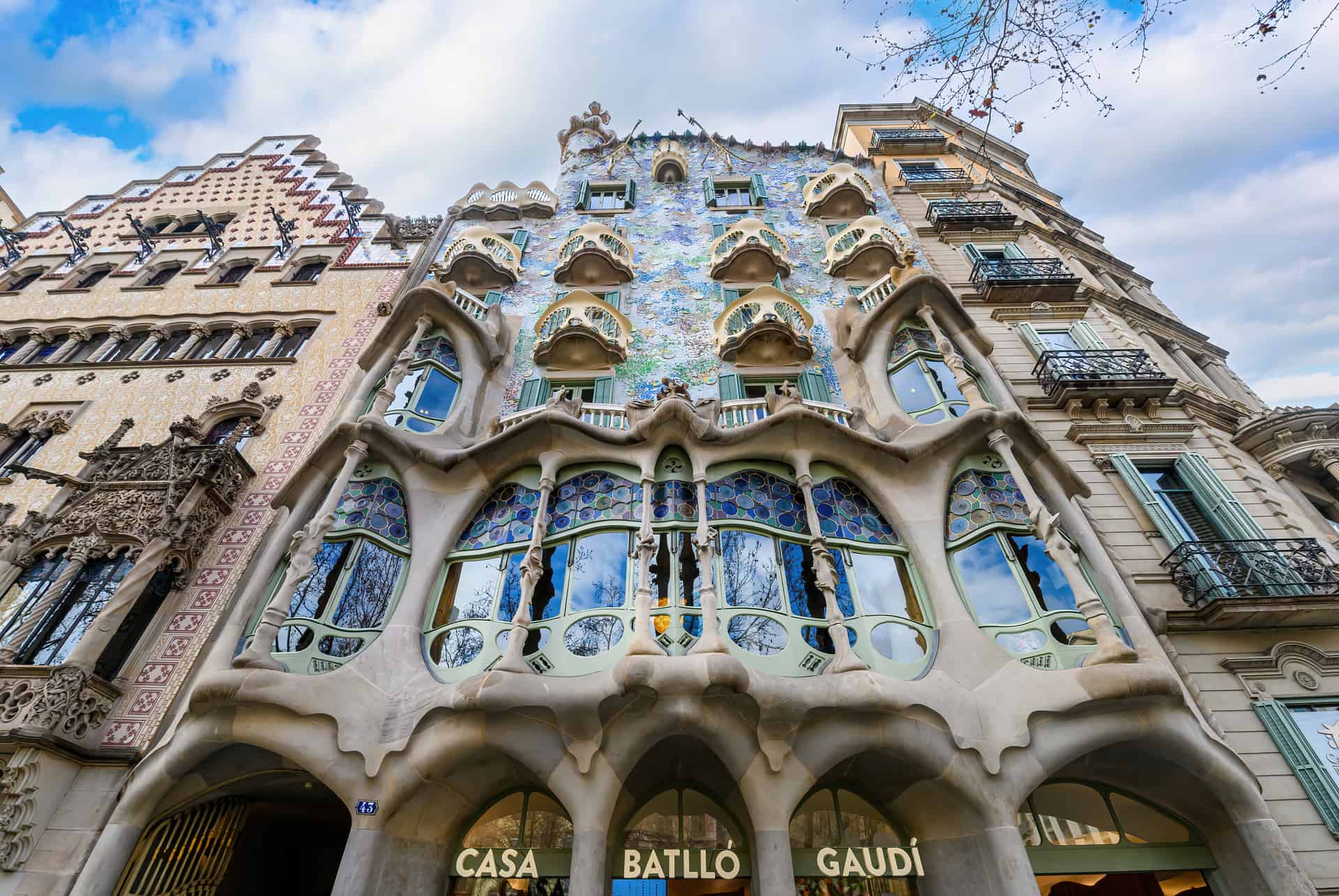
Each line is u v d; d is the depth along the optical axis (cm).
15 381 1541
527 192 2059
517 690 740
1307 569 993
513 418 1135
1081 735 778
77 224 2188
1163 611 986
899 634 889
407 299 1316
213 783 870
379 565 965
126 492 1155
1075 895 969
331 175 2267
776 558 924
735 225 1775
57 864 782
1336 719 903
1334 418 1212
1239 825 786
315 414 1385
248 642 881
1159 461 1246
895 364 1270
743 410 1119
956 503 1023
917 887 803
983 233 1855
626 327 1475
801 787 747
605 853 712
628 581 881
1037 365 1388
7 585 1042
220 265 1884
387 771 763
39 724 841
